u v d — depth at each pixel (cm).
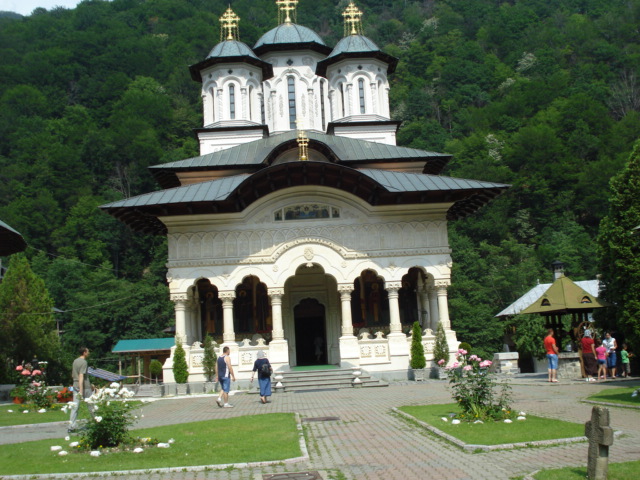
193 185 3484
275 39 4706
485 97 11750
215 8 14600
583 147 9519
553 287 2795
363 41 4469
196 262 3347
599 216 8706
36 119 10838
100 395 1360
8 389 2933
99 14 14275
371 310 3666
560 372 2666
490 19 13838
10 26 13750
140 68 12356
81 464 1170
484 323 6184
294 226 3391
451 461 1102
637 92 11194
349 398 2358
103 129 10612
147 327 7612
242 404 2314
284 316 3725
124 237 9238
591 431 923
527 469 1023
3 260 7181
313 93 4644
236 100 4369
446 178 3441
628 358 2669
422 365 3198
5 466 1170
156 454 1242
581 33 12581
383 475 1022
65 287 8069
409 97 11794
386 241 3409
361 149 3872
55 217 9244
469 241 7819
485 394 1576
